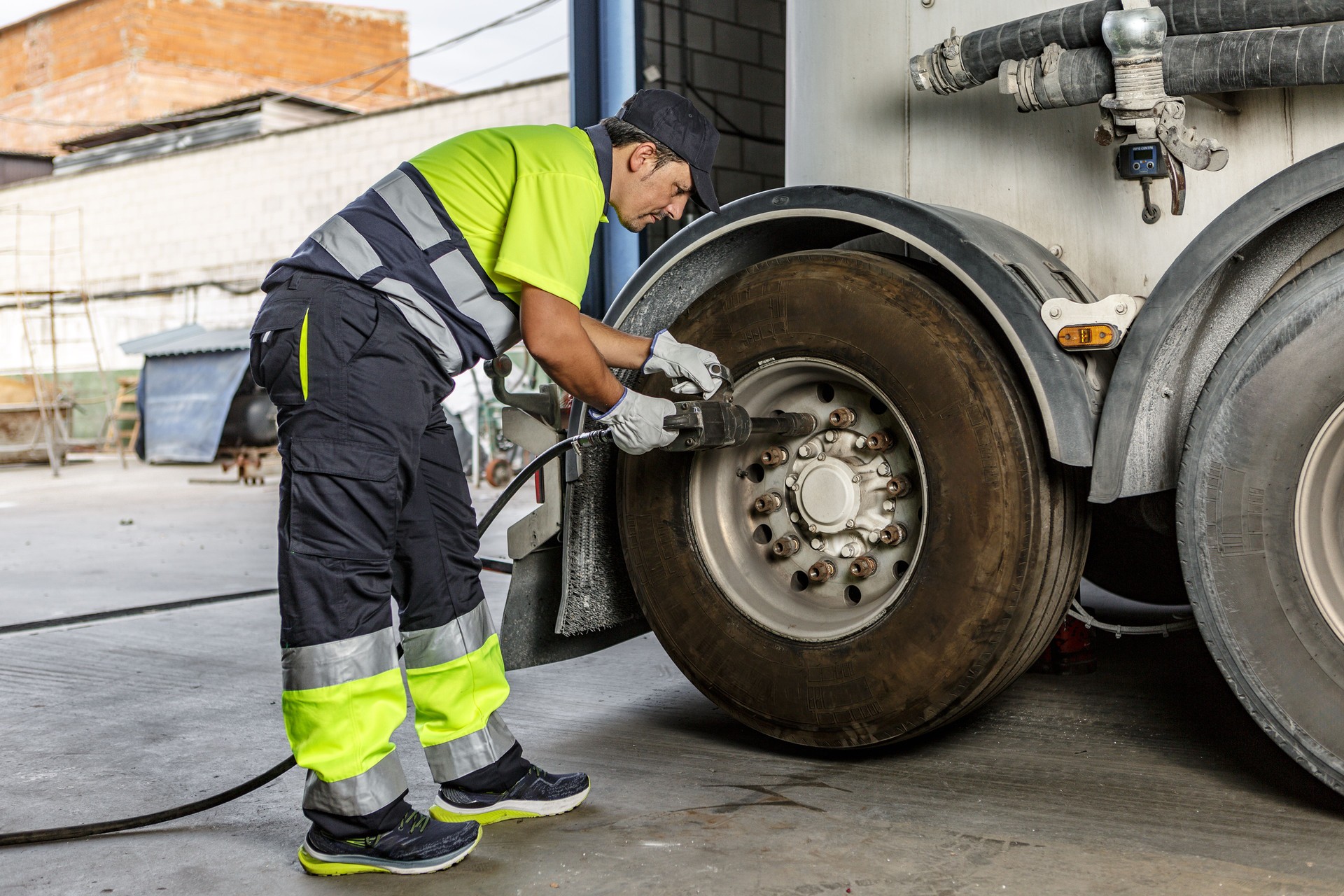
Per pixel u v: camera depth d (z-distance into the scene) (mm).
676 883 2039
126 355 17125
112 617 4969
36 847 2338
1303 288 2162
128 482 13008
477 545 2451
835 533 2660
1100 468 2238
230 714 3354
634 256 5914
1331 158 2029
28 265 19453
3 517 9500
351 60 32438
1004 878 2006
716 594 2725
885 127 2801
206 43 30844
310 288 2162
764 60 7074
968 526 2387
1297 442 2135
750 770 2656
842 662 2527
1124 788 2449
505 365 2842
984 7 2629
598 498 2982
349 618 2152
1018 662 2439
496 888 2062
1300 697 2150
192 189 17672
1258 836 2154
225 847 2326
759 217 2648
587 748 2879
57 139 31734
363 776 2137
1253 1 2111
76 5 30906
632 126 2348
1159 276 2438
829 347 2576
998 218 2645
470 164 2254
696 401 2496
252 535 8117
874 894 1961
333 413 2135
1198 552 2238
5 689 3727
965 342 2396
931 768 2619
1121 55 2191
